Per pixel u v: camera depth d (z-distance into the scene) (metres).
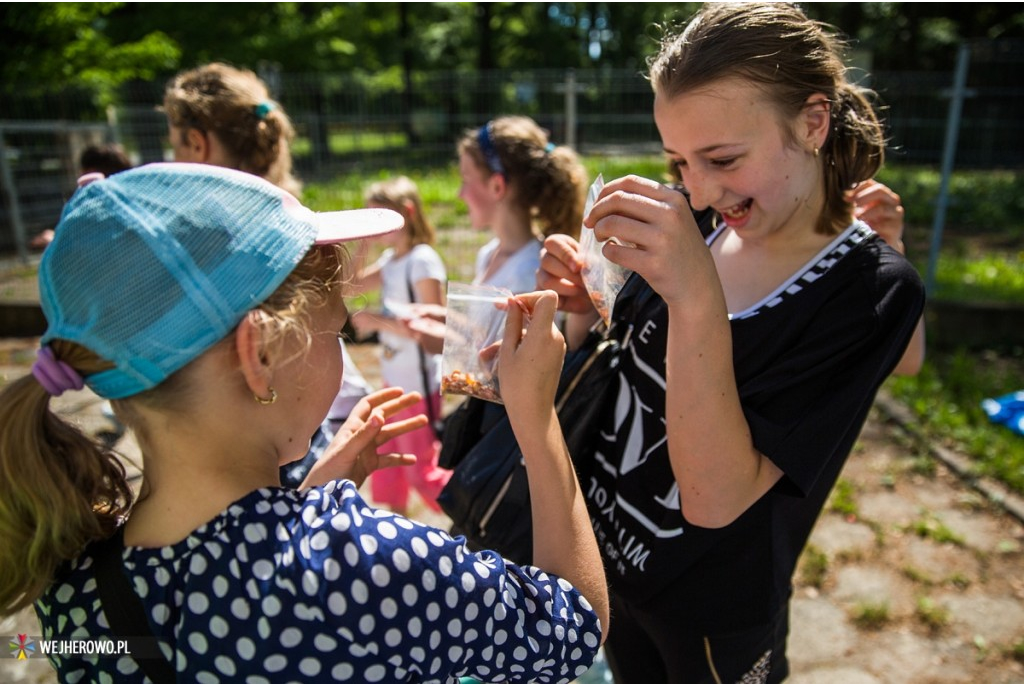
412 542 0.89
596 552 1.10
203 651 0.83
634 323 1.47
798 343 1.24
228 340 0.86
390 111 7.20
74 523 0.88
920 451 4.01
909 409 4.44
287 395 0.93
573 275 1.48
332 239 0.94
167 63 14.60
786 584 1.45
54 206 8.24
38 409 0.87
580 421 1.46
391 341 3.03
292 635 0.82
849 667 2.56
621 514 1.46
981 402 4.50
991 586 2.96
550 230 2.63
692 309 1.13
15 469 0.85
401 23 29.39
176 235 0.81
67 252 0.81
